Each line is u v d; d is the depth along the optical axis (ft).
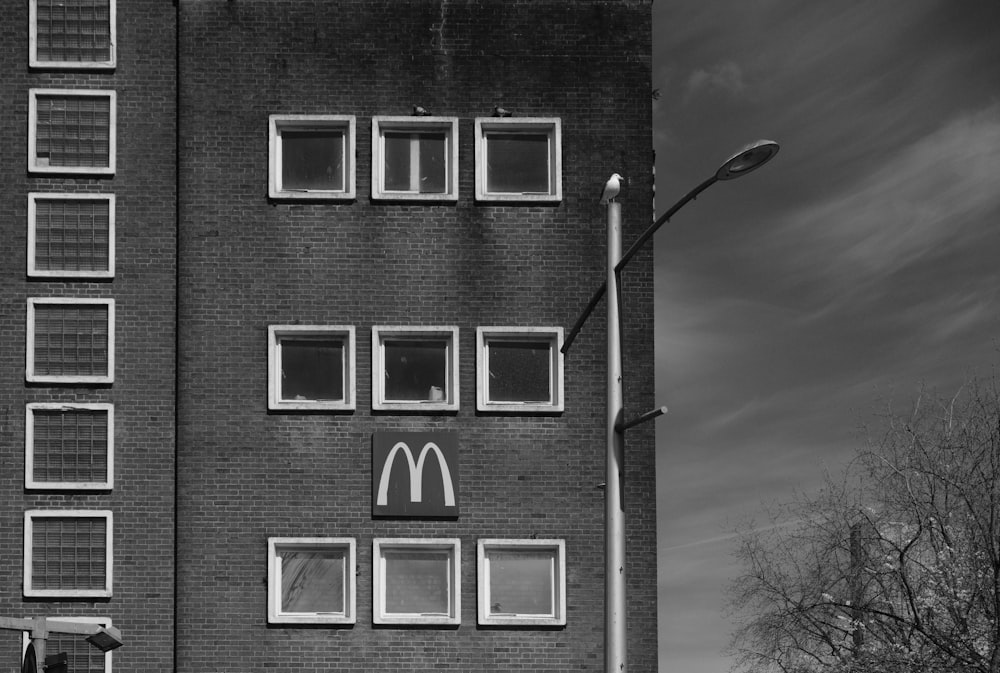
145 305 95.71
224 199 96.43
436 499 94.02
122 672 92.12
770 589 98.48
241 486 93.71
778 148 53.36
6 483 93.50
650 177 98.48
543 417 95.50
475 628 93.09
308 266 96.17
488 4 99.50
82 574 92.99
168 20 98.63
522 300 96.68
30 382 94.32
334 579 93.86
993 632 88.28
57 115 97.19
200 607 92.43
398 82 98.32
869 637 95.40
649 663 93.40
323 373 95.96
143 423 94.53
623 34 99.71
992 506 89.35
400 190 97.91
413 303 96.17
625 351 96.53
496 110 98.22
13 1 97.91
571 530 94.53
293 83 97.86
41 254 95.91
